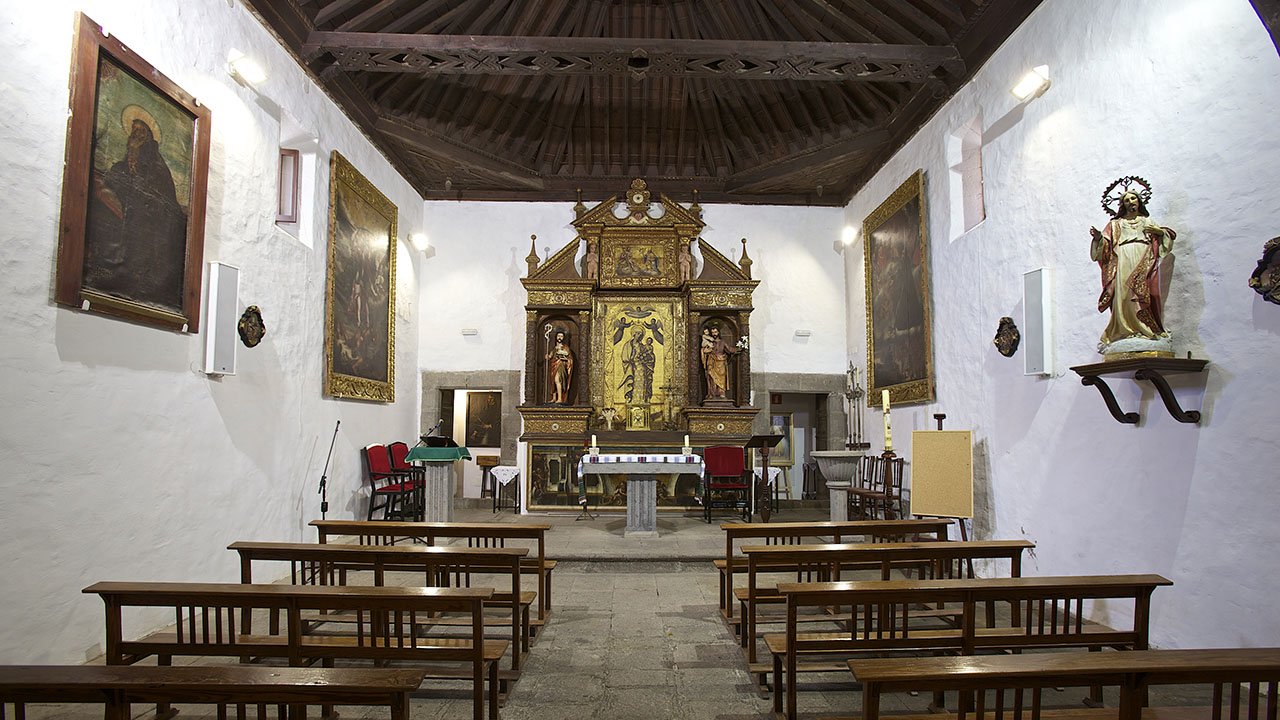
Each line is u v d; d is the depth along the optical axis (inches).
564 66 328.5
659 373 477.4
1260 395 162.2
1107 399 199.5
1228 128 172.9
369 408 388.8
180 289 216.2
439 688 167.5
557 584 271.0
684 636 206.5
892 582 146.3
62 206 168.9
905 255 382.6
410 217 467.2
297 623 139.5
